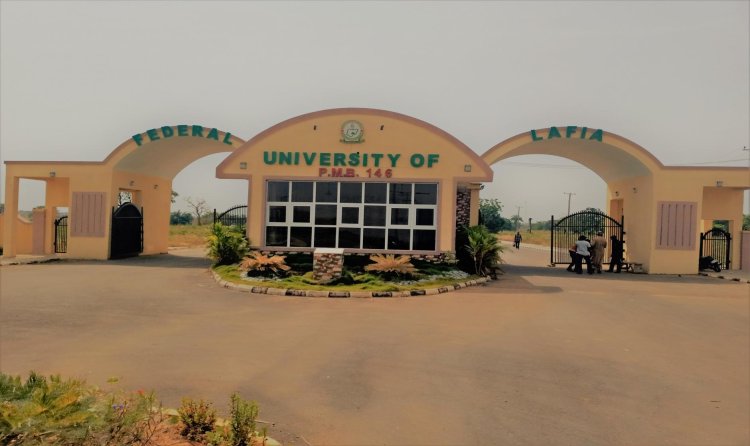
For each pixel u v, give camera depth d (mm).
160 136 20984
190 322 9938
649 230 20734
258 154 18328
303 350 8070
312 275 15102
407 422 5426
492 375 7074
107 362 7145
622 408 6000
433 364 7508
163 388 6160
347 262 17328
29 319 9812
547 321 10711
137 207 24062
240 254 17688
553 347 8625
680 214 20516
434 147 17969
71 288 13508
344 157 18141
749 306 12930
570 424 5500
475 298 13469
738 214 22859
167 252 26625
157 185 25500
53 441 4000
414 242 17891
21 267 18438
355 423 5359
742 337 9633
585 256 19875
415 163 17953
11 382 4582
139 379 6461
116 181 21969
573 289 15328
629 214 22938
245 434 4375
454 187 17844
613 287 16000
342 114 18188
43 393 4148
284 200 18297
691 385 6867
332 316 10867
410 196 17984
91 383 6230
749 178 20188
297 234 18188
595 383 6855
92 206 21609
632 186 22625
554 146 22781
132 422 4262
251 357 7605
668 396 6438
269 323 10031
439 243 17766
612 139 20438
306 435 5023
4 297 12086
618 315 11516
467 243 18500
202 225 61750
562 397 6305
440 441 4992
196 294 13164
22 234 24266
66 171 21719
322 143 18234
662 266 20531
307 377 6770
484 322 10516
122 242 22641
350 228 18047
